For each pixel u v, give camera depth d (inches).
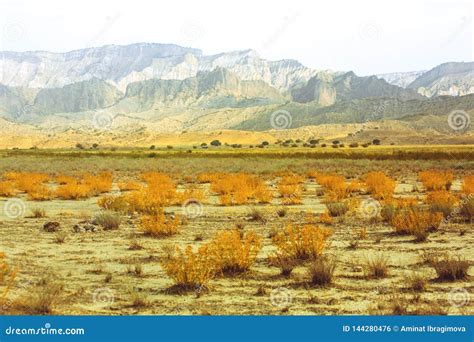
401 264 494.6
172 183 1496.1
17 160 3157.0
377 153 3754.9
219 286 426.3
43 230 723.4
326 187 1293.1
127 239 641.6
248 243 492.7
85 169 2447.1
